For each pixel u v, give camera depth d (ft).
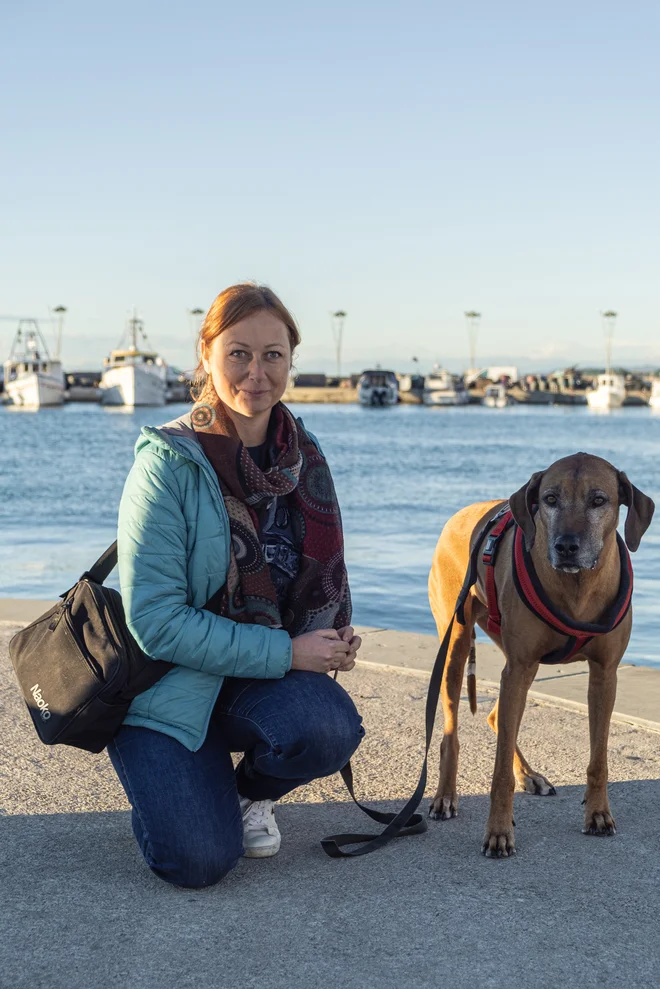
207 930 8.83
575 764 13.35
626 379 431.02
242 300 9.89
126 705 9.73
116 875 9.99
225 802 9.75
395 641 19.76
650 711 15.20
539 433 165.27
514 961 8.32
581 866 10.30
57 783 12.46
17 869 10.08
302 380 445.78
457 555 13.08
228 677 10.28
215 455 9.83
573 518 10.44
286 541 10.37
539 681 16.99
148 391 304.91
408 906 9.34
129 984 7.95
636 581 31.14
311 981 7.99
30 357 318.86
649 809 11.83
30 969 8.17
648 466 90.38
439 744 14.03
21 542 39.96
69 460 93.97
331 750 9.87
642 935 8.79
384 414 268.21
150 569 9.52
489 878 10.00
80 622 9.65
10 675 17.01
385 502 56.75
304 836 11.14
